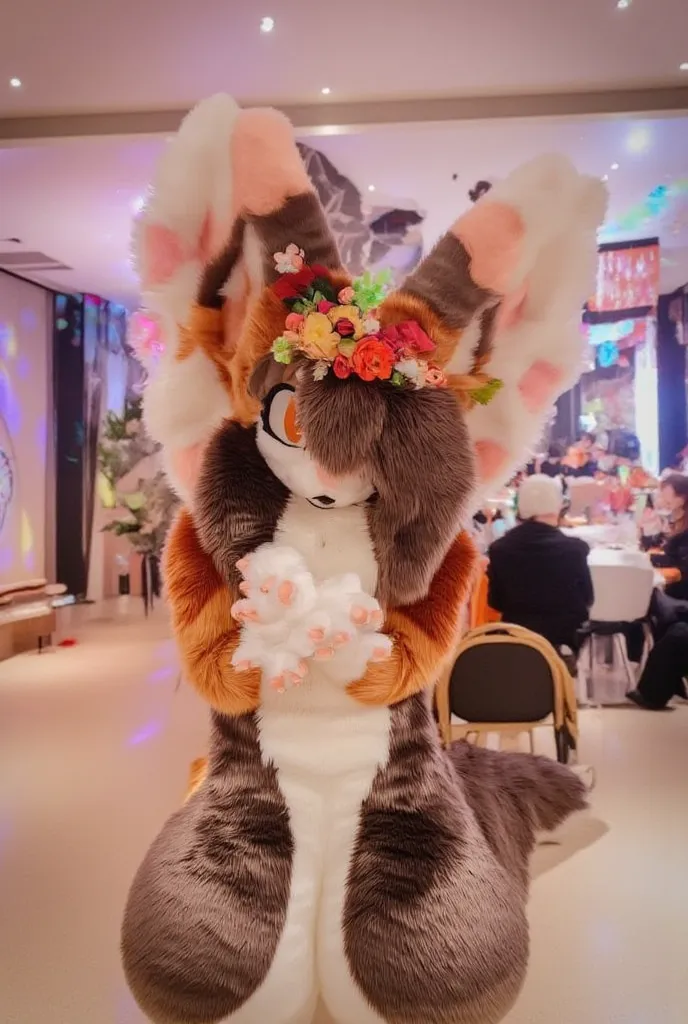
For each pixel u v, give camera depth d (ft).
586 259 5.25
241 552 5.00
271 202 5.20
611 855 9.10
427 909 4.84
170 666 19.53
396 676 5.07
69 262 25.59
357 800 5.13
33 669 19.33
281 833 5.07
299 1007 4.98
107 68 13.96
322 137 15.88
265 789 5.14
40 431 29.01
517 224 5.18
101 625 25.77
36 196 19.67
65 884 8.38
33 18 12.46
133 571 32.35
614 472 24.35
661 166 17.71
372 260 20.15
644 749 12.97
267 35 12.99
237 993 4.80
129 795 10.95
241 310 5.42
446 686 9.91
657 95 14.84
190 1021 4.81
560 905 7.98
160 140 15.81
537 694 10.18
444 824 5.16
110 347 31.71
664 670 15.25
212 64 13.84
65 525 30.25
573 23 12.74
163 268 5.26
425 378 4.85
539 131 15.72
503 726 10.25
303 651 4.70
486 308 5.31
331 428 4.64
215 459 5.11
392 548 4.90
